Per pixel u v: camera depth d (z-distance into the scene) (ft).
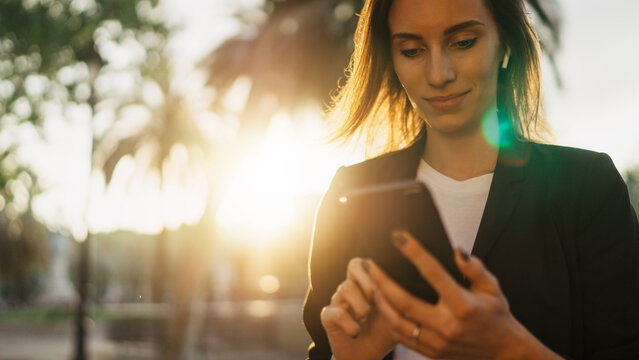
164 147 82.07
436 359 3.08
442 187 4.28
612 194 3.86
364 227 3.54
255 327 67.21
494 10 4.06
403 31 3.86
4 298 134.41
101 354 63.98
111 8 37.52
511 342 2.91
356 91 4.81
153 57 42.19
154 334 68.28
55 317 107.45
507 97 4.30
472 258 2.89
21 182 43.73
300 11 46.91
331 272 4.63
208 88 57.82
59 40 36.70
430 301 3.25
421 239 3.16
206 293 87.81
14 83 36.91
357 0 47.16
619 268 3.72
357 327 3.39
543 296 3.78
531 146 4.15
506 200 3.93
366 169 4.66
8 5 34.99
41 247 100.68
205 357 58.44
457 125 3.94
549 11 31.76
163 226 88.53
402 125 4.91
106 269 151.84
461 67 3.80
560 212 3.87
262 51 47.93
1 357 61.57
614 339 3.61
